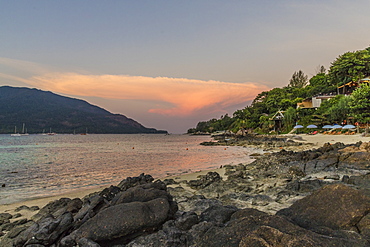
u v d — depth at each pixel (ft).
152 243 16.56
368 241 12.37
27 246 17.24
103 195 29.22
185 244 16.52
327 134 167.22
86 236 17.07
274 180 42.83
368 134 130.52
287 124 252.42
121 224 17.56
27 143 267.80
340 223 15.31
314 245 11.48
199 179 46.65
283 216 16.49
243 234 14.15
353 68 219.61
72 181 51.83
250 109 380.78
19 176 58.03
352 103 142.92
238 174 47.01
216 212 20.90
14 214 28.71
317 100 243.40
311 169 47.06
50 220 19.71
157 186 27.17
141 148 180.14
